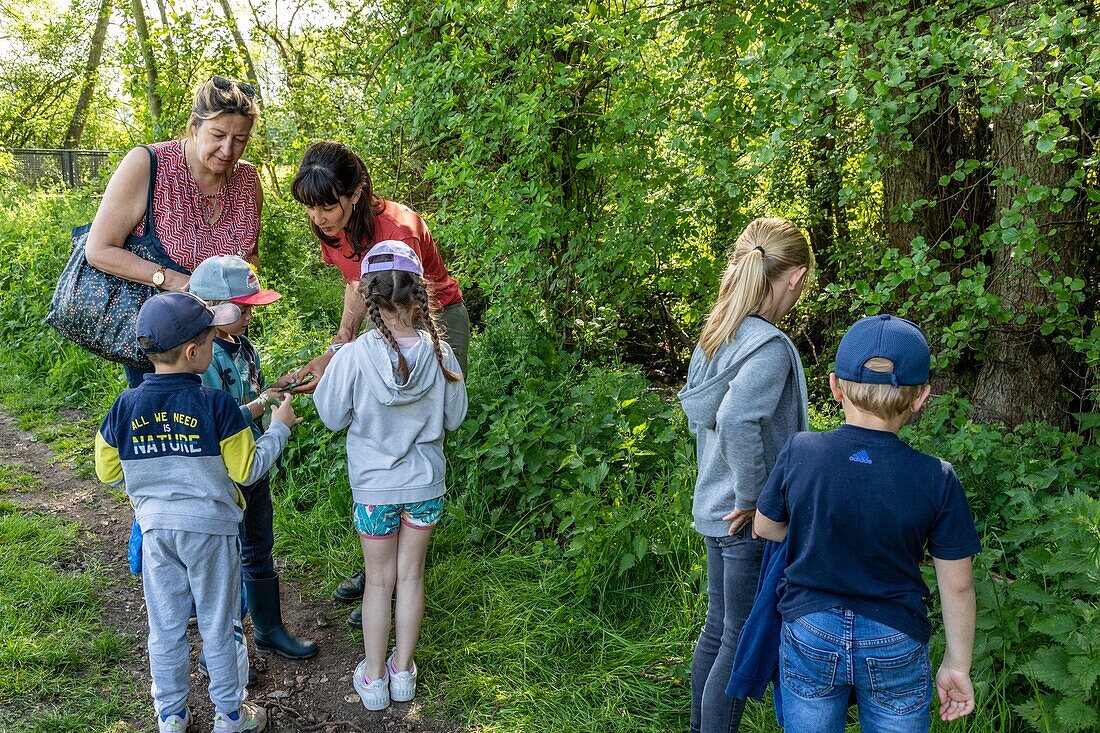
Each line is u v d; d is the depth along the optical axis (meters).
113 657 3.19
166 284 3.00
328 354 3.18
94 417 5.74
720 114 4.27
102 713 2.87
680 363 7.02
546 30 4.87
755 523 2.15
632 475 3.85
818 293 5.57
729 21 4.43
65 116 26.02
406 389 2.76
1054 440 3.92
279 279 7.89
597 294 5.33
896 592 1.92
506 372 4.91
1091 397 4.30
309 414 4.63
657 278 5.43
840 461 1.93
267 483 3.15
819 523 1.95
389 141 6.39
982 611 2.64
